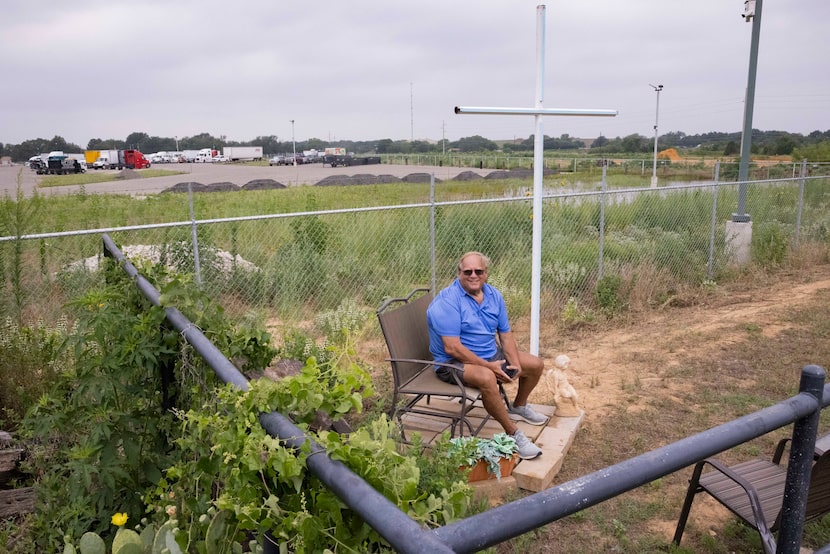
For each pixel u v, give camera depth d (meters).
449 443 3.88
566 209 12.91
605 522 3.96
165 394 3.28
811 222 14.48
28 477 3.57
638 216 13.24
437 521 1.72
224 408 1.92
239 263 8.77
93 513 3.03
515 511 1.15
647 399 5.84
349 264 9.31
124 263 3.76
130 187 32.22
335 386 1.85
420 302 5.30
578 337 7.78
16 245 5.69
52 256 7.95
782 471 3.72
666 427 5.27
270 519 1.54
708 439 1.47
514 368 4.73
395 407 4.61
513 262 9.73
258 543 1.86
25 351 5.12
